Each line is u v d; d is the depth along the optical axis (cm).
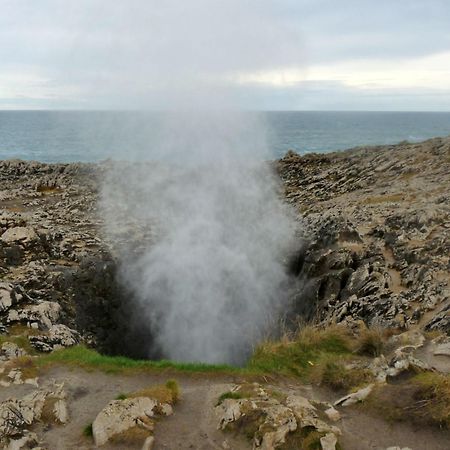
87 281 2127
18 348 1391
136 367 1173
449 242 1781
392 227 2172
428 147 3950
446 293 1434
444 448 814
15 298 1705
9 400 973
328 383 1083
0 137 14362
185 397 1017
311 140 14012
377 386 985
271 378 1134
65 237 2519
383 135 17050
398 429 868
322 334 1349
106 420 884
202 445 841
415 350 1152
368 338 1266
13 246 2195
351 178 3869
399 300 1520
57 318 1708
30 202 3606
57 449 846
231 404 921
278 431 823
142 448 830
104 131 11106
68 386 1073
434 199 2534
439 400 894
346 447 820
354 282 1791
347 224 2289
